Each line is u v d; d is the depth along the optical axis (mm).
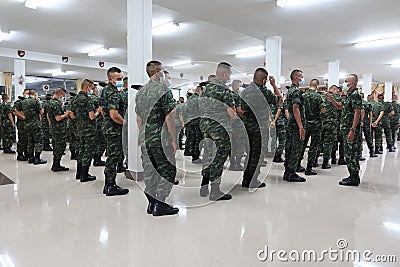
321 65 12070
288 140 4277
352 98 3916
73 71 12641
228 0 4738
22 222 2707
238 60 11000
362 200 3369
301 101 4141
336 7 5070
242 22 5852
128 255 2084
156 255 2086
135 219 2799
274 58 6898
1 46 8664
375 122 6859
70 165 5617
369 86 12914
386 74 13164
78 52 9523
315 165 5422
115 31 7086
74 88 15219
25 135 6184
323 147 5277
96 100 4586
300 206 3164
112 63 11516
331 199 3410
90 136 4227
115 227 2600
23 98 6020
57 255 2084
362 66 11094
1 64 11078
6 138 7445
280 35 6816
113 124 3555
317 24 5980
